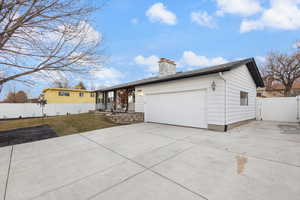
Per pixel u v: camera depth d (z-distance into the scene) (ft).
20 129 25.88
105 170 9.82
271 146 14.19
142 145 15.24
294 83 76.13
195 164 10.37
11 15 13.61
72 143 16.94
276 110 34.22
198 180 8.23
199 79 23.94
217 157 11.58
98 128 26.17
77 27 16.74
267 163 10.30
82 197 6.98
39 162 11.48
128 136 19.45
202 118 23.70
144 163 10.77
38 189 7.75
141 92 35.29
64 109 57.93
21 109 50.21
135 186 7.79
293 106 32.37
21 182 8.51
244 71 28.94
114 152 13.35
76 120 33.32
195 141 16.34
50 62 16.52
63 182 8.42
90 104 64.23
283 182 7.84
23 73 16.15
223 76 20.94
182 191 7.24
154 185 7.84
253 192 7.03
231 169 9.50
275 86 76.95
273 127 25.04
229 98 22.67
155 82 30.07
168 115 28.94
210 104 22.67
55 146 15.93
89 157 12.28
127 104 40.86
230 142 15.80
